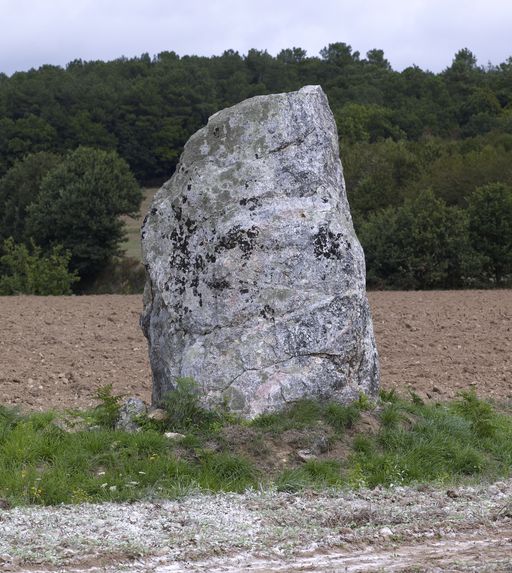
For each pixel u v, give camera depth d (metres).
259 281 11.80
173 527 8.47
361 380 12.15
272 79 120.00
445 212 48.69
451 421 12.16
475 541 8.27
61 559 7.50
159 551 7.77
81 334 23.59
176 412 11.27
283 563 7.56
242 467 10.35
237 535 8.23
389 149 72.06
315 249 11.91
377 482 10.46
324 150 12.34
